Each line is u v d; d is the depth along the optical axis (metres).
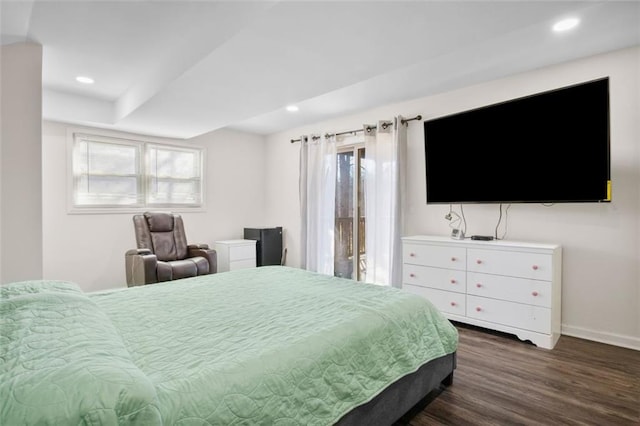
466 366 2.29
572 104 2.61
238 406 0.96
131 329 1.41
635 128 2.62
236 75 2.68
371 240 4.25
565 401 1.86
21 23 2.23
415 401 1.69
